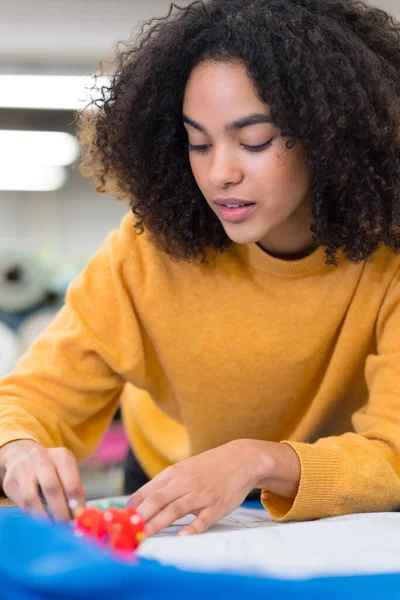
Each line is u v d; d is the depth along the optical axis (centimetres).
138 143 98
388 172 91
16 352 244
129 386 136
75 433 107
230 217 87
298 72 83
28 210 575
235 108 82
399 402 91
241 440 83
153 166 98
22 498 80
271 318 100
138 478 145
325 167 87
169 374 106
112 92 100
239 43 83
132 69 98
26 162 530
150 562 42
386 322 98
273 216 87
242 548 59
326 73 84
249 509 95
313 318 99
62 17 390
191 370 104
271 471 81
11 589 37
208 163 86
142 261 103
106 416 113
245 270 101
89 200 574
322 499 83
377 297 98
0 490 90
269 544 61
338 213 93
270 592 39
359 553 57
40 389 101
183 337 102
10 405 98
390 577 45
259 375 102
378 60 90
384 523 72
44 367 102
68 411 103
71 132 498
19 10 388
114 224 577
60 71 404
